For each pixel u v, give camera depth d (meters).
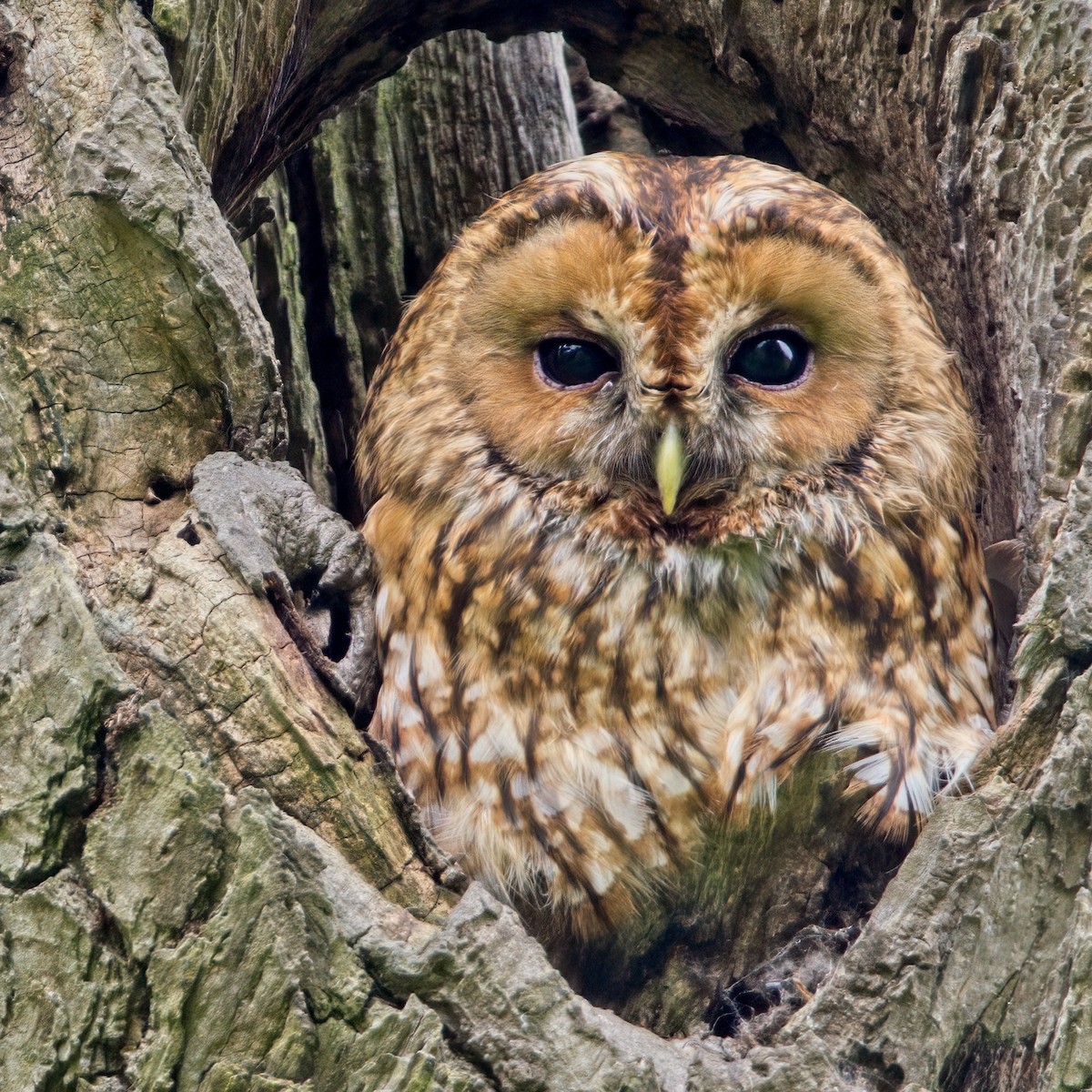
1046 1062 5.85
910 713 5.93
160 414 5.90
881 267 5.94
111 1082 5.83
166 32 5.91
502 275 5.94
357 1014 5.84
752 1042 5.87
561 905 5.92
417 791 5.94
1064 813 5.86
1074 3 5.95
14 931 5.84
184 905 5.84
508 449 5.95
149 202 5.89
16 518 5.87
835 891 5.92
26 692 5.85
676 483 5.93
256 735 5.86
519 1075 5.83
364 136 6.07
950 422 5.95
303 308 6.06
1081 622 5.87
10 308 5.89
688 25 6.01
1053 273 5.94
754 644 5.93
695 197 5.93
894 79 5.98
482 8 6.02
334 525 5.92
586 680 5.93
